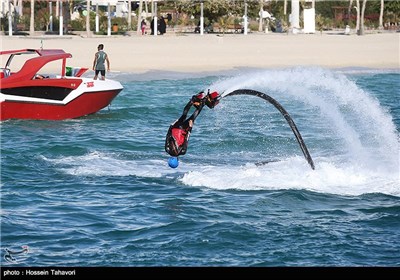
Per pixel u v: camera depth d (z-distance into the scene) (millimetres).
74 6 185000
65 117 59219
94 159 43750
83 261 26531
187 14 178000
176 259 26828
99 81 60875
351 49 122875
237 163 42219
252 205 33344
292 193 34812
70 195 35219
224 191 35688
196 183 37156
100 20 166625
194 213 32188
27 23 160250
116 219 31406
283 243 28641
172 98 72688
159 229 30094
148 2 193000
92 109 60812
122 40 132125
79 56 105500
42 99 58250
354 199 34312
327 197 34562
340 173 38438
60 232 29625
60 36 138750
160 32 152875
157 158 44219
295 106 63812
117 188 36500
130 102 69500
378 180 37406
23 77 57875
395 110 64812
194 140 49375
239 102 66375
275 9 199875
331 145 47156
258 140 49375
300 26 181375
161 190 36062
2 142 48969
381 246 28438
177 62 102750
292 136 50594
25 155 44406
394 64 106750
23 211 32344
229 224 30625
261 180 37281
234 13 172625
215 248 28031
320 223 31016
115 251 27609
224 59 106500
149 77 89250
